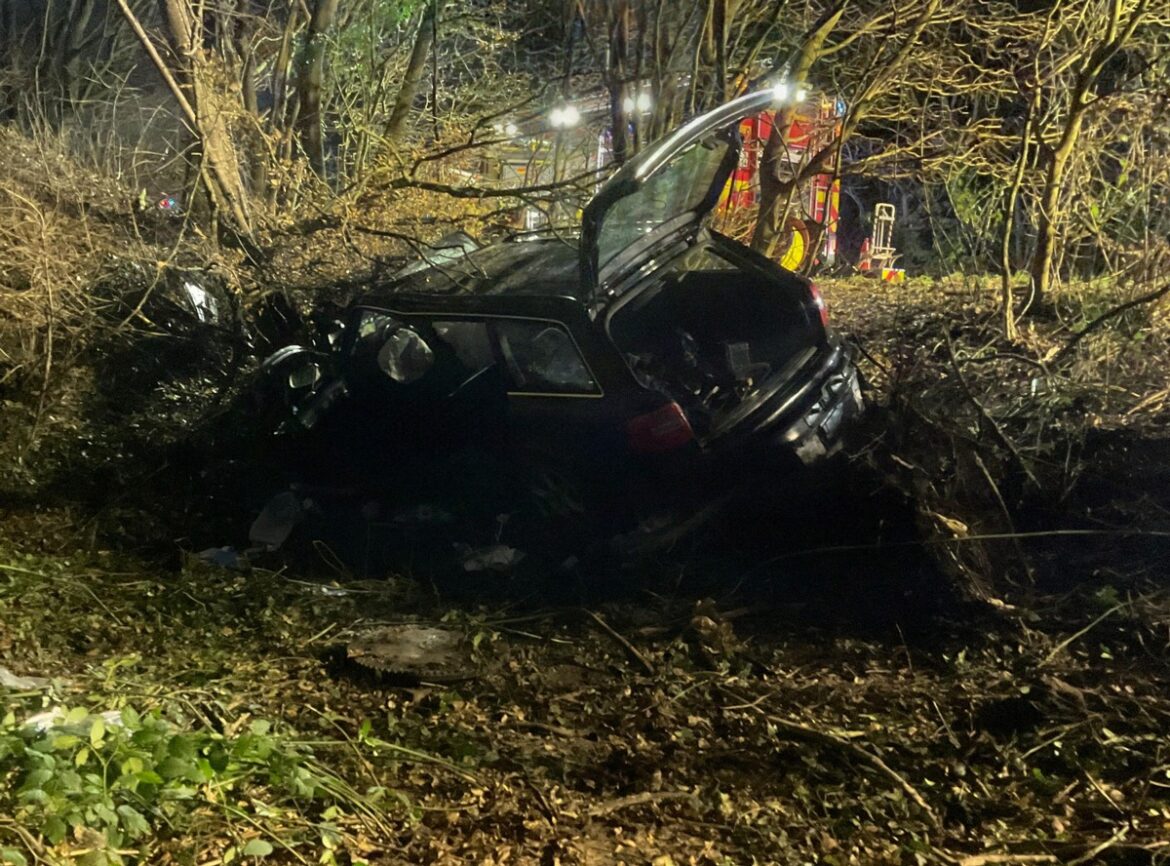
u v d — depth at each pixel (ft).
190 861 10.89
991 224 36.04
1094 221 30.73
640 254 20.72
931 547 18.06
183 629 17.88
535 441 19.97
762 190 32.73
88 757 11.46
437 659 16.70
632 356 21.33
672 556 19.61
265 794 12.50
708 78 32.35
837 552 18.85
